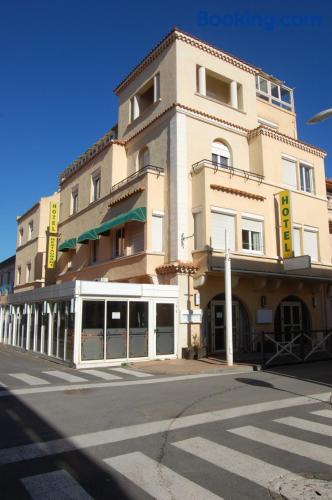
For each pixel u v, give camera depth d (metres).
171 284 16.16
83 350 13.95
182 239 16.39
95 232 19.98
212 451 5.27
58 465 4.86
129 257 17.72
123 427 6.42
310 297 20.42
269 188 18.88
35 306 19.41
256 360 15.13
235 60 20.38
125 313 14.87
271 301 18.53
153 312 15.38
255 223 18.12
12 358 17.36
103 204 21.11
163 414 7.23
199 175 16.86
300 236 19.88
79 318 13.99
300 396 8.78
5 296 25.53
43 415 7.20
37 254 29.30
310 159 21.23
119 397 8.72
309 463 4.81
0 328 26.16
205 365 13.69
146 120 20.00
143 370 12.91
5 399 8.57
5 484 4.34
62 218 26.94
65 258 25.47
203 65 19.23
